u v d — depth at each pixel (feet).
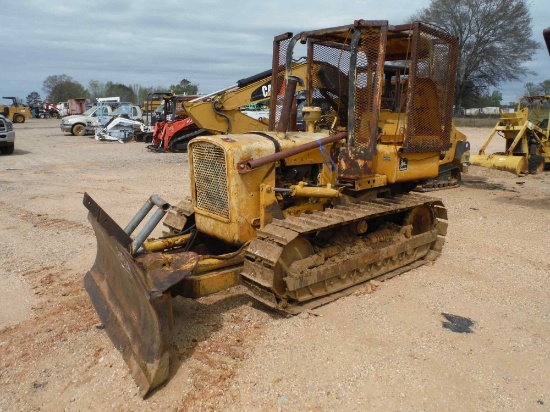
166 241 16.72
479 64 139.64
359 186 17.11
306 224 14.92
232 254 15.19
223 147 14.98
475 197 35.73
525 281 18.79
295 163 16.52
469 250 22.65
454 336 14.26
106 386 11.88
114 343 13.03
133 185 39.42
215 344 13.65
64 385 12.01
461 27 134.62
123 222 27.25
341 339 13.92
